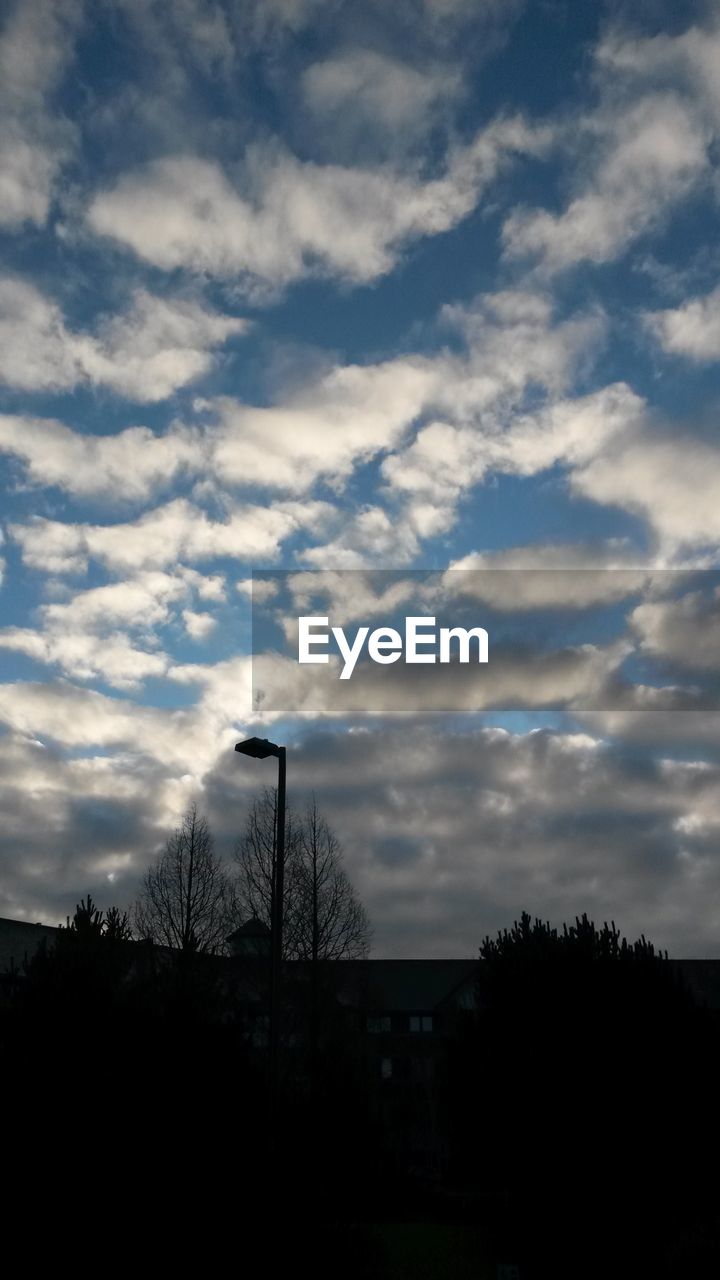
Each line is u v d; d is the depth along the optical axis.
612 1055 23.36
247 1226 17.86
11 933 49.22
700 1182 22.84
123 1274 16.48
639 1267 22.17
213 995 20.06
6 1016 18.36
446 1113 26.48
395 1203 40.91
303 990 50.50
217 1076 18.55
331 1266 20.23
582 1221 22.77
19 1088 17.28
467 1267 25.36
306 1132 22.06
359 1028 55.53
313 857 54.03
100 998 18.81
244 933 53.72
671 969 25.28
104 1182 16.78
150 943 24.72
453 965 95.38
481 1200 37.31
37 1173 16.61
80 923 21.34
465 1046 26.14
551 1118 23.30
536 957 25.69
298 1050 49.34
